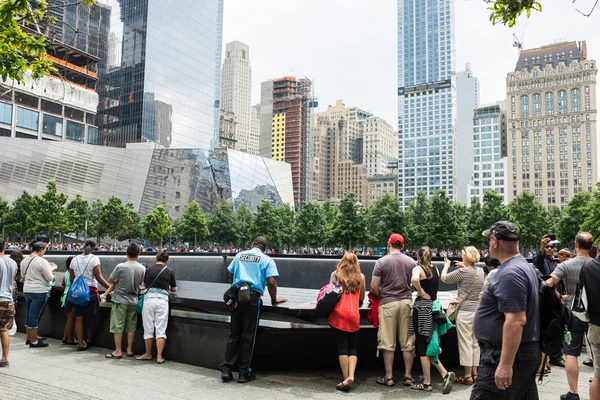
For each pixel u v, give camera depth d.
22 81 7.34
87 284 8.40
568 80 152.38
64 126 85.44
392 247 6.71
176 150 78.44
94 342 8.94
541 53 163.00
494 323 3.46
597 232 47.31
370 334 7.42
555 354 3.50
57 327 9.63
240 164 81.75
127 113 103.12
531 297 3.38
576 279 6.46
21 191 67.56
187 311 7.79
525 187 156.62
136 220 66.25
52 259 14.88
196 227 65.75
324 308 6.21
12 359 7.75
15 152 68.06
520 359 3.34
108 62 107.62
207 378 6.68
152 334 7.68
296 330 7.10
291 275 16.70
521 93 159.12
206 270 17.98
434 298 6.34
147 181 76.50
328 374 6.97
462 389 6.35
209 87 122.75
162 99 107.12
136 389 6.11
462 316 6.66
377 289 6.61
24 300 10.32
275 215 67.38
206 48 122.06
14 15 6.81
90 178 73.12
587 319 4.79
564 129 152.62
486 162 180.50
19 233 56.41
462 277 6.68
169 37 109.19
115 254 18.91
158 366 7.38
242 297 6.33
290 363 7.16
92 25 86.56
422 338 6.23
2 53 6.77
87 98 88.44
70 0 44.12
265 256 6.73
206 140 121.00
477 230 63.03
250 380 6.55
